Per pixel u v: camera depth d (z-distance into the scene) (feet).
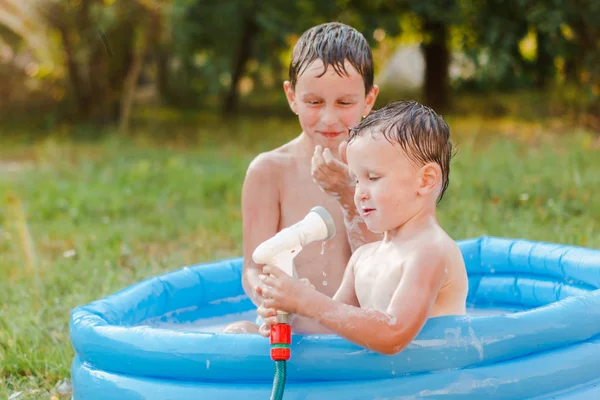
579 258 10.07
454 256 7.16
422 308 6.69
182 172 27.09
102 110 41.65
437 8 36.78
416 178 7.16
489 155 25.58
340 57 8.43
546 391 6.98
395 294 6.83
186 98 53.31
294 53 8.84
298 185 9.36
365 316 6.51
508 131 34.45
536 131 32.71
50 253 18.04
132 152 33.12
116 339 7.32
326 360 6.66
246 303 10.96
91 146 35.73
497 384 6.73
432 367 6.69
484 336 6.79
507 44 34.37
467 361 6.74
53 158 31.50
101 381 7.38
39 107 42.04
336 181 8.46
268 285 6.67
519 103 42.24
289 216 9.35
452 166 23.08
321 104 8.57
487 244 11.20
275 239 6.88
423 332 6.72
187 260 16.78
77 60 39.50
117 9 36.29
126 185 25.52
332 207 9.33
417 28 43.73
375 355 6.63
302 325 7.87
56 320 12.53
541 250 10.62
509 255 10.93
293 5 40.11
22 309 12.89
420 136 7.09
